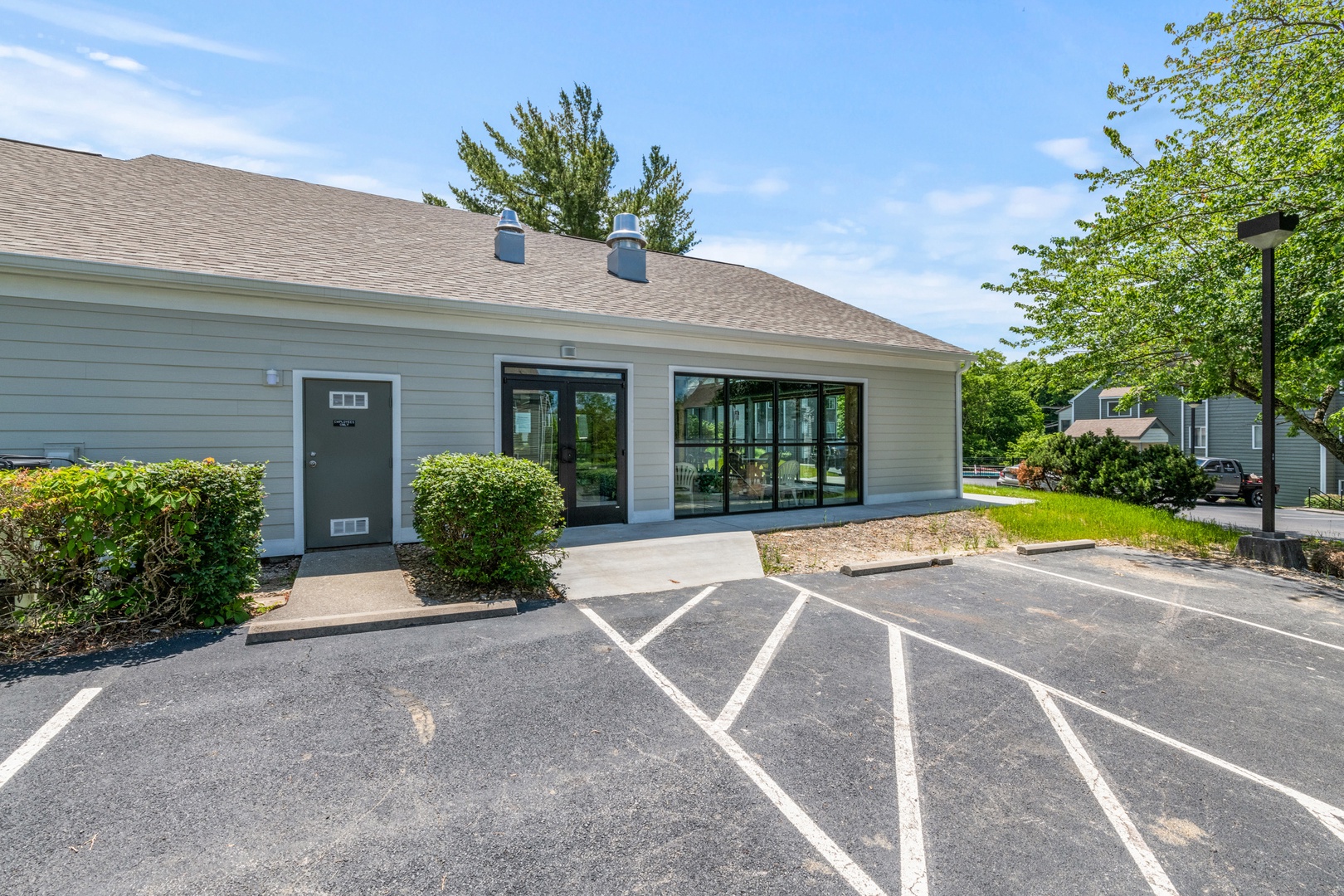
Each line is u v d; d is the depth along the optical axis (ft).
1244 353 26.55
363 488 23.76
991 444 139.64
